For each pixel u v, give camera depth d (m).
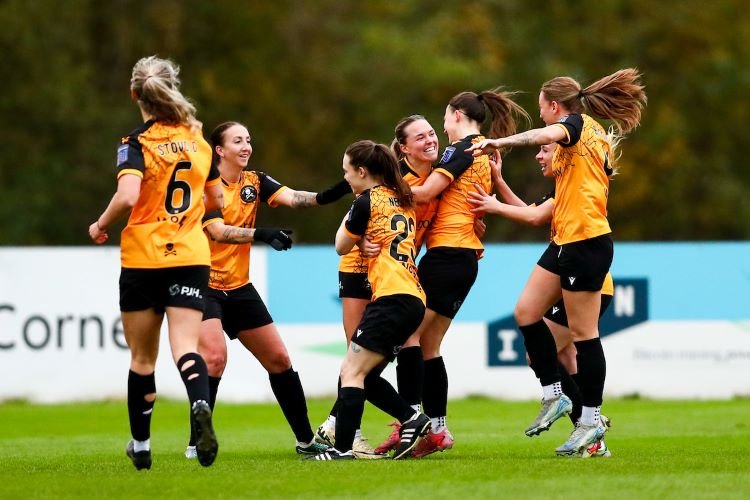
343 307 31.19
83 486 23.55
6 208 96.56
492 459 28.23
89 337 53.28
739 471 25.31
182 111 24.81
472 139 29.98
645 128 117.56
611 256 28.06
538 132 27.11
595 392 28.27
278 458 29.98
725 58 121.25
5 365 52.97
